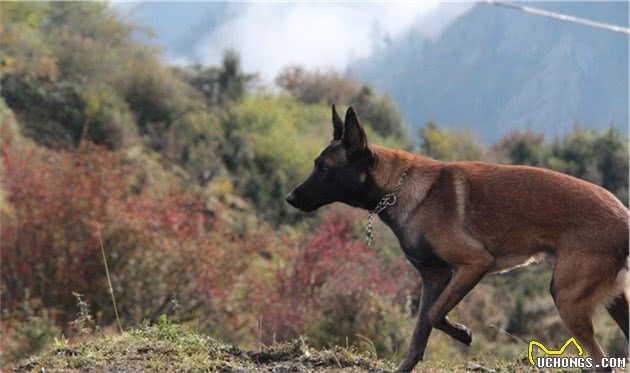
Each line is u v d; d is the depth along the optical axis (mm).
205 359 6359
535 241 5922
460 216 6062
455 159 41844
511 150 41344
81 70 36031
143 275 16266
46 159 24406
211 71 43500
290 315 14930
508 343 17422
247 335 15945
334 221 21500
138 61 38906
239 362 6477
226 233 19547
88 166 18078
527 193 5953
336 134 6609
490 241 6016
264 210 30438
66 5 42031
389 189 6332
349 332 14086
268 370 6250
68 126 32031
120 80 36625
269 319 15031
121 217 16547
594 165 35750
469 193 6090
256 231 22344
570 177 6016
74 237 16250
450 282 6066
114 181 17812
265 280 17641
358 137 6371
